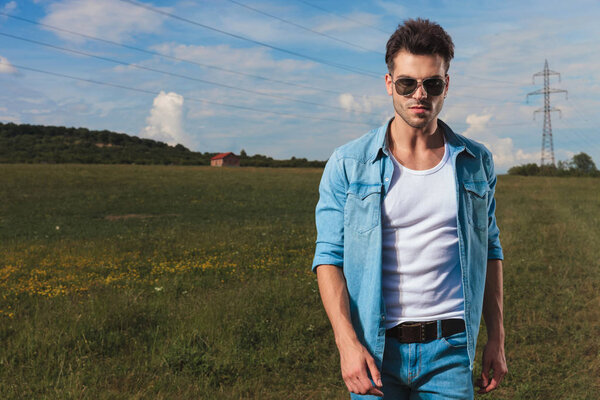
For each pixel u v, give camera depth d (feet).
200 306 18.48
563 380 13.15
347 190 5.13
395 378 5.04
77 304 19.45
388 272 5.03
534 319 17.94
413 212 4.98
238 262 29.43
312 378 13.29
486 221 5.31
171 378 12.67
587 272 26.40
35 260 31.50
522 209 63.31
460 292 5.09
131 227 50.90
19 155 320.09
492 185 5.64
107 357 14.20
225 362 13.47
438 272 4.99
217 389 12.41
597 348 15.39
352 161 5.13
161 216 62.85
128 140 466.70
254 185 118.83
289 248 36.06
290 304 18.99
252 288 21.47
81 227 51.01
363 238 4.98
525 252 32.27
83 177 129.08
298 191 103.76
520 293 21.40
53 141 421.59
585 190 101.45
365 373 4.28
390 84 5.19
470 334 5.03
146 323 16.85
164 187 108.99
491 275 5.65
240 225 52.37
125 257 31.91
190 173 161.79
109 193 93.66
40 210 68.03
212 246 36.22
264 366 13.87
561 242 36.40
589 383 12.97
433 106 4.87
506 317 18.17
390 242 5.02
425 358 4.95
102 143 449.48
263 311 17.88
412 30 4.79
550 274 25.80
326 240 5.10
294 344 15.05
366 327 4.92
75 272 27.22
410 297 4.98
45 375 12.64
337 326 4.58
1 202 76.74
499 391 12.75
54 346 14.40
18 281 25.14
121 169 167.32
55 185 107.34
